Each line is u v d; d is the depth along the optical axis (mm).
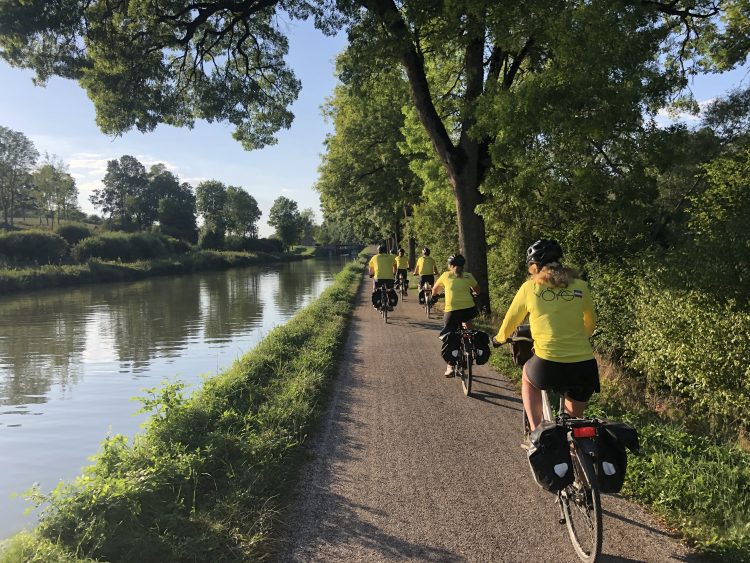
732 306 5965
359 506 3953
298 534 3553
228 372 8484
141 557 3264
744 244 6227
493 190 11594
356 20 11633
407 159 27391
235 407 6336
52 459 6969
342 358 9734
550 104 8727
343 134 29328
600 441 3070
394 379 8023
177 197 128250
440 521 3707
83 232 73875
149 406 5820
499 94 9734
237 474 4410
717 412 6133
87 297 33281
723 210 8711
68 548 3271
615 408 6062
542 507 3896
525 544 3396
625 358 8562
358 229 47344
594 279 9133
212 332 18578
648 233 11180
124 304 28984
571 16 8625
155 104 14898
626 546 3350
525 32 9547
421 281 16141
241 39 15234
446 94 14711
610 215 10367
